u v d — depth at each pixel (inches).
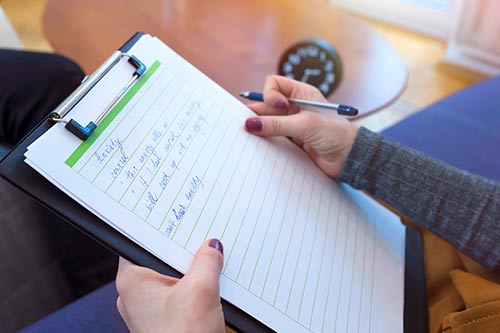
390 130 38.6
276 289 15.6
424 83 73.0
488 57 73.7
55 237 34.5
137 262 13.7
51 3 42.7
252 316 14.6
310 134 21.2
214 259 13.9
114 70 15.8
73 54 36.5
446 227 20.9
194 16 43.9
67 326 24.1
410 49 80.9
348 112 21.7
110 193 13.7
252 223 16.7
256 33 42.9
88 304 25.3
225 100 19.8
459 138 37.8
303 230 18.2
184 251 14.3
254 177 18.2
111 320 24.5
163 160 15.6
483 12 69.9
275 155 20.2
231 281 14.7
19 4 66.6
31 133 13.6
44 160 12.8
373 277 19.3
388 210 24.6
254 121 19.8
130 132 15.2
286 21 45.7
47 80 28.1
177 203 15.1
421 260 22.7
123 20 41.6
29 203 33.1
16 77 27.9
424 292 21.1
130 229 13.6
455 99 42.4
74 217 13.2
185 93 18.0
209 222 15.5
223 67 38.1
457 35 74.7
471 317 17.3
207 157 17.1
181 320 12.6
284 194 18.8
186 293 12.9
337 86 37.6
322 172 22.7
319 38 43.9
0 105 27.2
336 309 16.9
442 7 79.6
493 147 37.0
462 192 20.4
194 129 17.4
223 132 18.6
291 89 24.1
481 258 20.4
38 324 24.3
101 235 13.4
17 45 51.4
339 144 21.6
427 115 40.3
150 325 13.1
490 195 20.0
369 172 21.5
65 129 13.5
